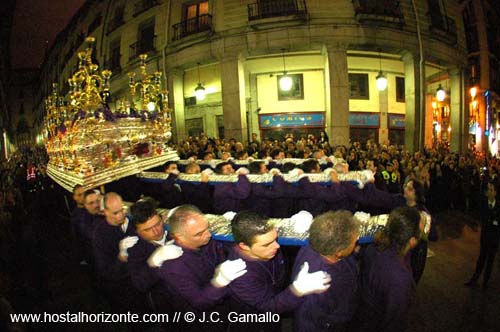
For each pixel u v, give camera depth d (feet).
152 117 23.12
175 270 7.17
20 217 15.69
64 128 17.34
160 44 48.29
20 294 13.64
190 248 7.61
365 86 53.11
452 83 53.26
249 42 40.42
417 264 9.36
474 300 13.26
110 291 10.68
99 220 11.46
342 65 39.70
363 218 9.78
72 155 15.57
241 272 6.59
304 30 39.40
